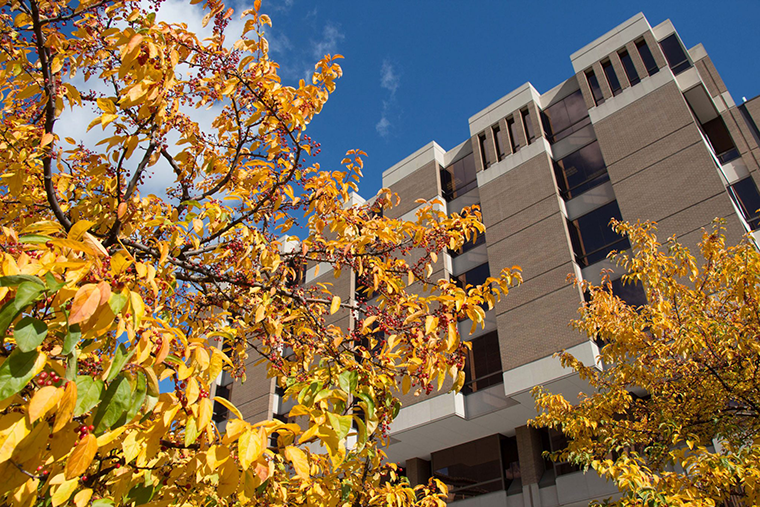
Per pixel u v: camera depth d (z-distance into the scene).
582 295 18.03
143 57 3.25
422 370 3.74
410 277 4.66
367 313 4.51
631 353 8.80
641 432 8.10
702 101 21.55
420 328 3.93
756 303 7.40
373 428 3.37
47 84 3.63
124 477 2.58
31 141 4.29
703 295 8.38
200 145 5.05
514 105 25.28
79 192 4.84
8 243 2.31
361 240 4.74
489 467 19.67
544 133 23.44
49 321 2.43
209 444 2.37
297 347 5.30
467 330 20.75
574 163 22.05
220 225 4.88
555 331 17.78
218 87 4.52
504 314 19.48
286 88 4.70
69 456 1.93
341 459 2.25
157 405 2.25
